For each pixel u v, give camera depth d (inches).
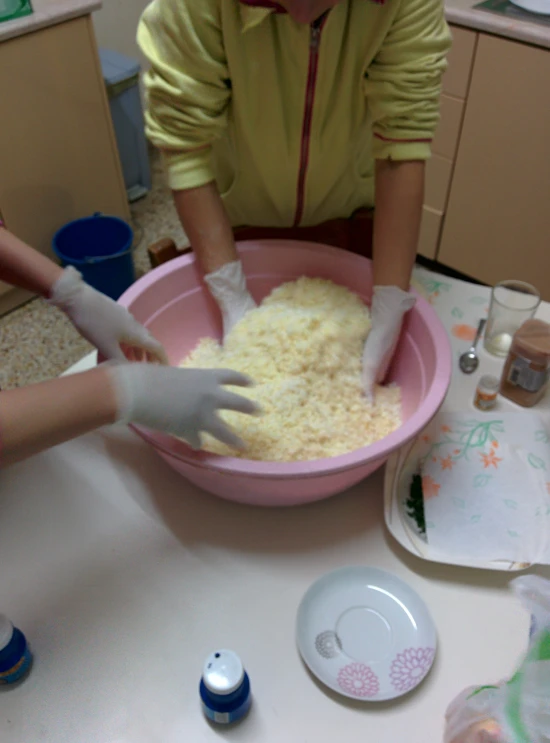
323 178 41.9
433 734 23.5
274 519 30.9
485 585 28.1
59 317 79.1
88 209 83.4
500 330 39.2
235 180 42.9
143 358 34.8
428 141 35.7
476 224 72.0
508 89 60.2
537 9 58.1
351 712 24.2
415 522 30.3
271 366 34.1
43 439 21.4
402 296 34.4
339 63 34.6
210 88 34.5
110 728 24.0
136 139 93.4
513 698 18.6
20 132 70.7
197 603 27.7
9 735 23.9
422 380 33.6
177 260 37.8
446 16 59.5
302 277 39.4
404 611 26.9
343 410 33.6
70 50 70.6
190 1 31.4
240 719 24.1
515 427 33.5
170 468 33.1
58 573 28.8
